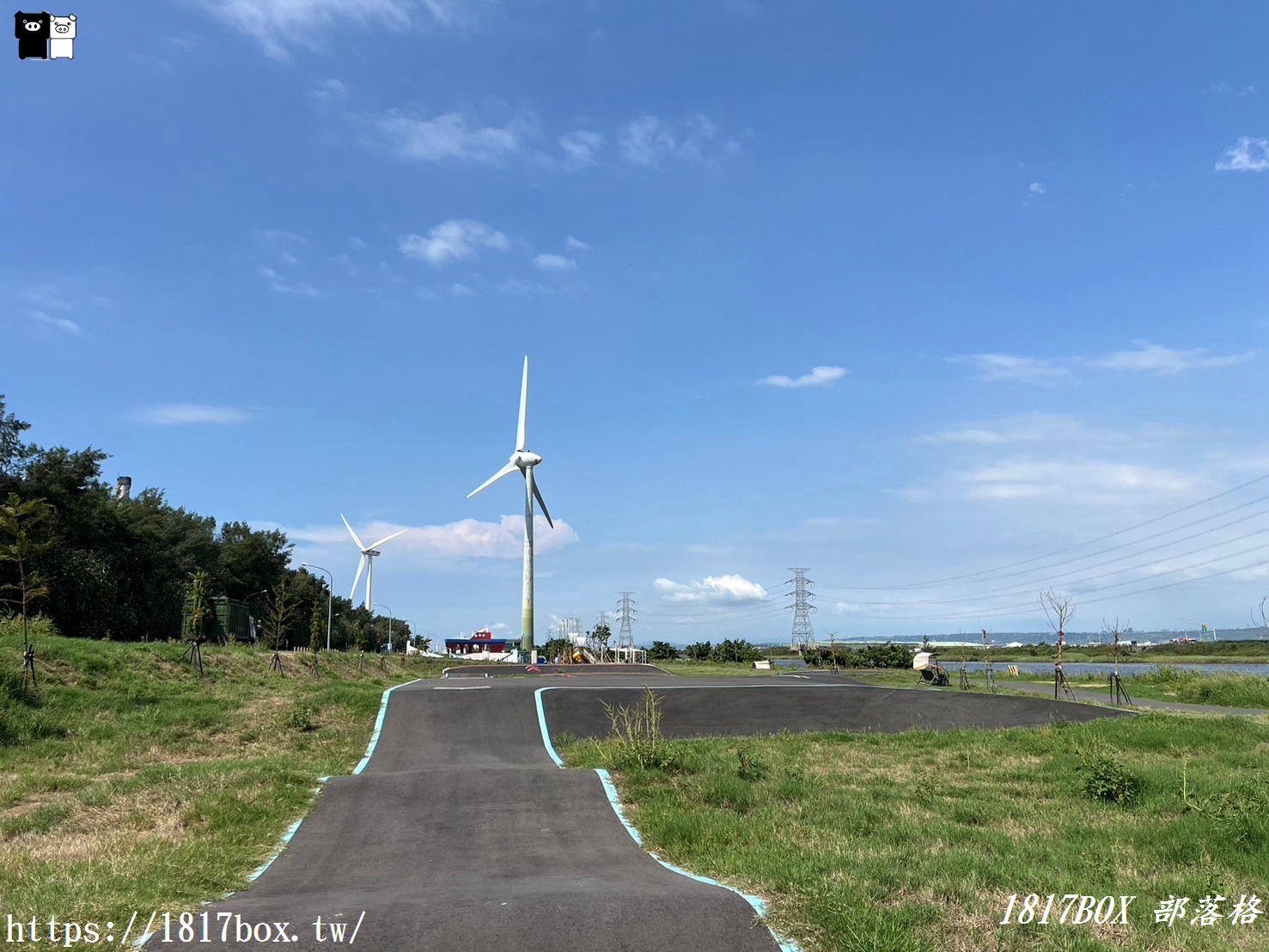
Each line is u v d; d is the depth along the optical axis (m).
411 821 12.57
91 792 14.61
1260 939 7.84
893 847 10.83
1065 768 17.64
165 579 55.69
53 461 45.38
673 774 15.88
